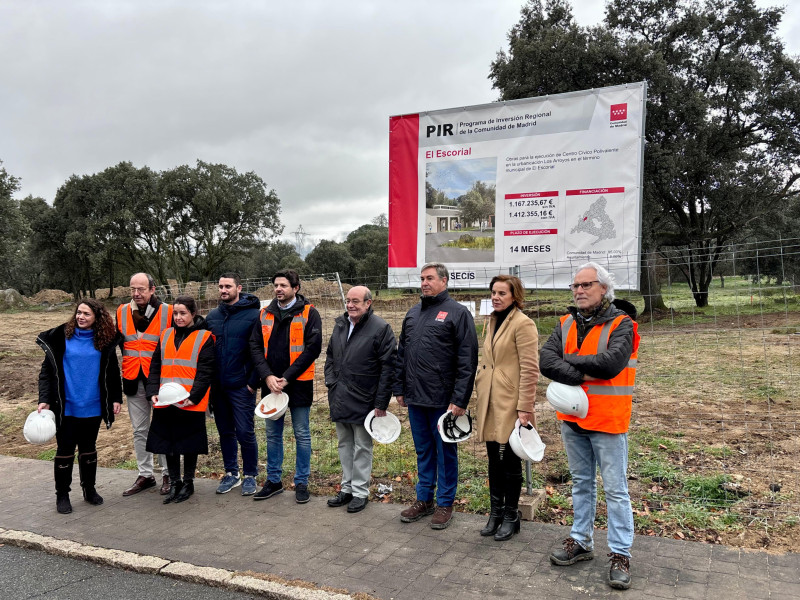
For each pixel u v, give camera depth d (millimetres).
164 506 5102
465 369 4254
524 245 5625
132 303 5605
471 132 5789
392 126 6137
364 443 4820
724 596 3195
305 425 5109
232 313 5375
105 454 7176
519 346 3963
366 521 4566
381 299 8914
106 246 43219
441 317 4371
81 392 5102
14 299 35375
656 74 20000
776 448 5859
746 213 25203
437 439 4391
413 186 6055
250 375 5371
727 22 23281
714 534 4035
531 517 4430
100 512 5016
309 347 5012
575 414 3443
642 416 7320
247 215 44031
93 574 3924
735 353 12250
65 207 45750
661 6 23016
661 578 3424
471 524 4422
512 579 3518
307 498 5078
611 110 5250
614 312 3488
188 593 3607
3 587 3766
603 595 3281
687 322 18359
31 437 4738
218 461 6465
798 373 9867
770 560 3596
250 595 3549
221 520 4711
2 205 33094
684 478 5000
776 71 23531
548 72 20672
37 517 4930
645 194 21500
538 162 5527
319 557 3939
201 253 45562
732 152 24641
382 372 4719
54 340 5059
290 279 5109
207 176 42938
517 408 3945
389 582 3545
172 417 5129
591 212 5355
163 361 5227
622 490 3426
